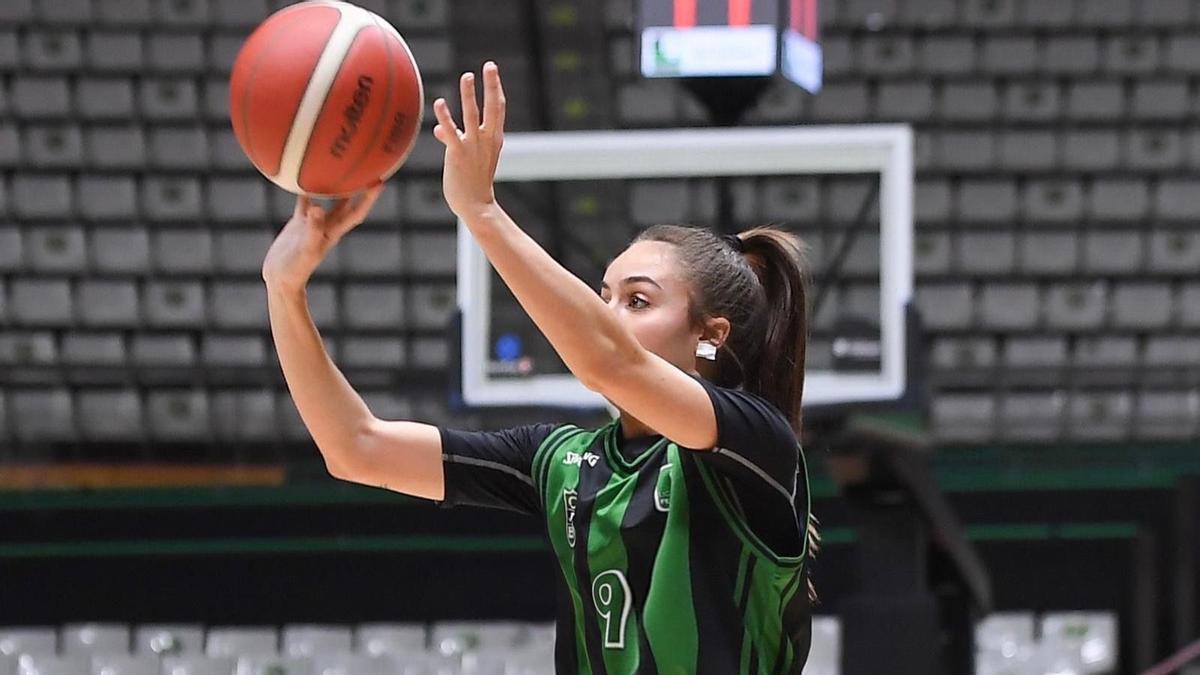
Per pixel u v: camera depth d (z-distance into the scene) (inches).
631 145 351.6
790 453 148.0
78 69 679.7
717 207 363.9
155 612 555.5
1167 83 689.6
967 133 679.7
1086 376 617.3
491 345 345.4
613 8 683.4
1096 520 558.9
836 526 542.9
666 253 156.6
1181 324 649.0
